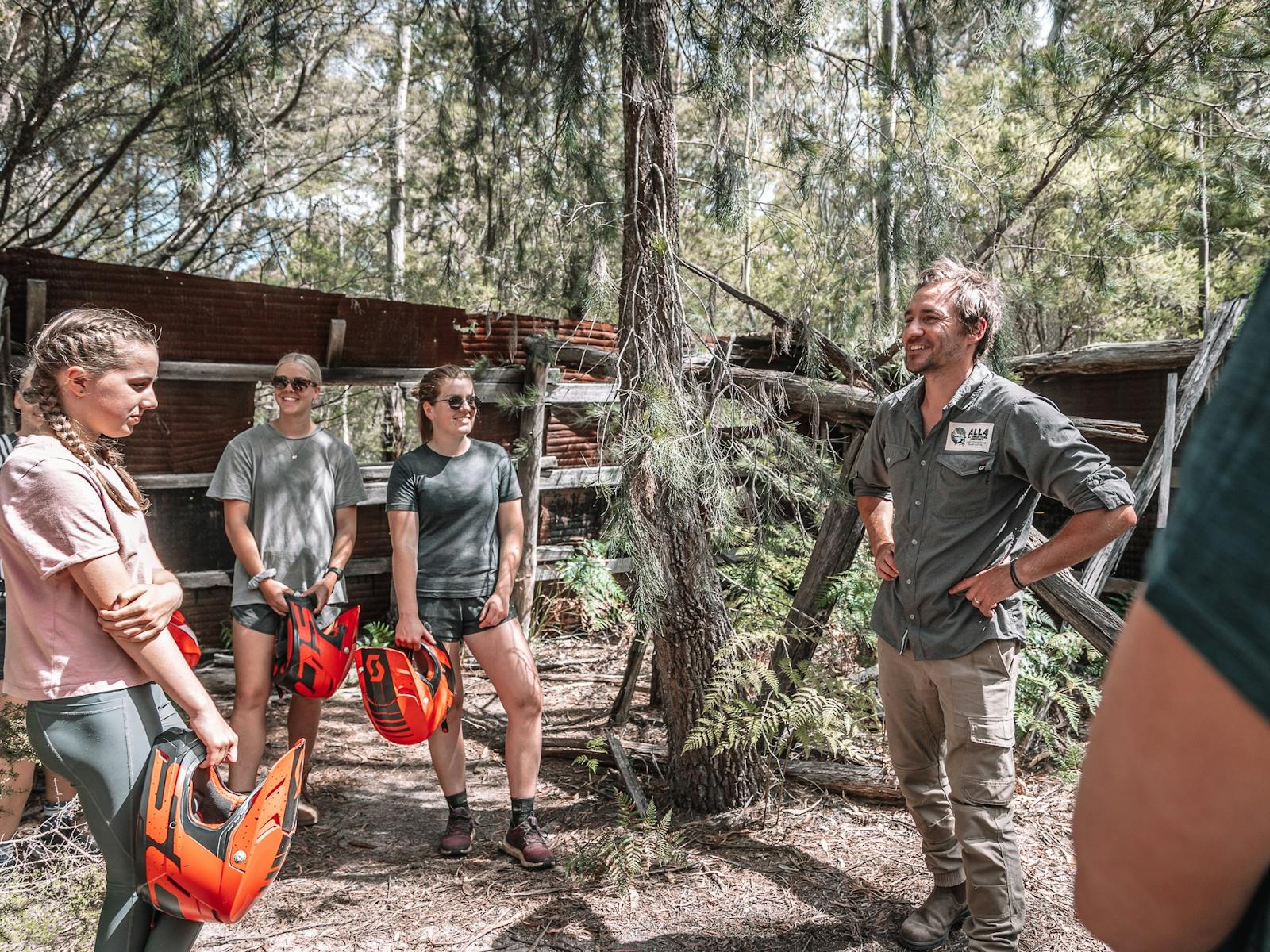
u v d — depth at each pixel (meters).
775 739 4.02
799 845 3.36
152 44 5.78
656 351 3.44
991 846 2.47
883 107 4.08
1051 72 4.27
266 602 3.40
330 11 6.83
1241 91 4.35
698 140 4.56
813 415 4.30
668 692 3.63
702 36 3.67
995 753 2.48
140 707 1.95
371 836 3.51
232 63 5.07
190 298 4.84
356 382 5.46
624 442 3.25
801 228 4.12
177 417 4.98
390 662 3.10
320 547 3.56
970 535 2.52
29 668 1.89
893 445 2.71
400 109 9.28
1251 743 0.34
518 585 6.08
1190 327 8.02
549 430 6.24
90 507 1.85
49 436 1.90
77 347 1.89
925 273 2.64
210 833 1.84
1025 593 4.42
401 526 3.26
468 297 7.07
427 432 3.45
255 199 8.20
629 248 3.47
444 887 3.10
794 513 4.69
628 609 6.30
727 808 3.63
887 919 2.87
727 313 5.41
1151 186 4.98
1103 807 0.40
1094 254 4.79
